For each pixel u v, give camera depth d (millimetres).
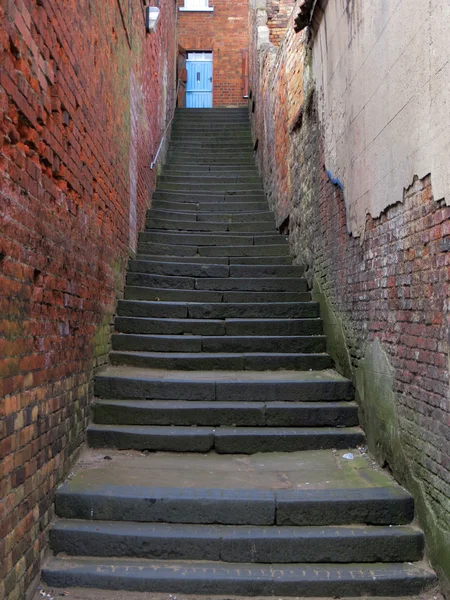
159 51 9836
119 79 5652
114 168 5445
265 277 6914
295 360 5406
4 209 2459
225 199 9398
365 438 4371
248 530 3314
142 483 3625
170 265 6809
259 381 4812
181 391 4738
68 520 3354
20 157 2672
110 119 5168
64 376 3584
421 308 3252
